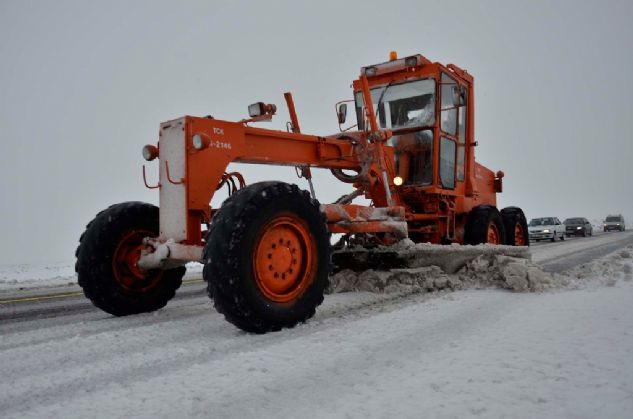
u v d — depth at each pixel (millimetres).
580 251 12344
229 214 3152
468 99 7441
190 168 3635
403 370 2262
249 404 1909
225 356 2646
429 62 6488
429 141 6477
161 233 3812
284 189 3426
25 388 2195
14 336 3432
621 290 4500
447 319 3443
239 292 3064
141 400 1979
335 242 5309
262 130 4207
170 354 2719
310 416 1771
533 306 3889
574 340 2715
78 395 2084
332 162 4918
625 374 2121
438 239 6461
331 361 2451
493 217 7098
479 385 2027
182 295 5855
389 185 5562
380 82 6898
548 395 1907
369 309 4016
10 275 12250
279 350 2682
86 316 4406
